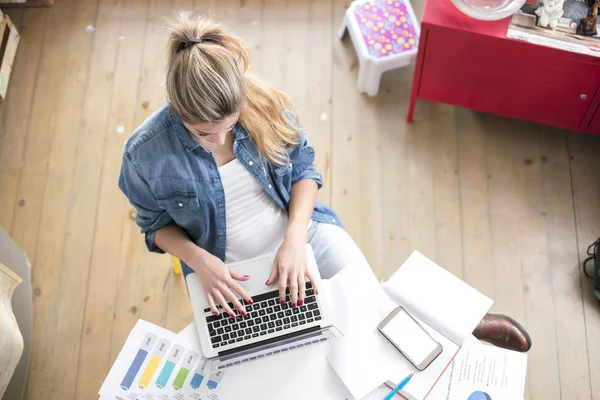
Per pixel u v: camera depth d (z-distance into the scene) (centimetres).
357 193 230
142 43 258
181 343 138
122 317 212
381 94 248
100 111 245
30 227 225
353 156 236
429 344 134
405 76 252
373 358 133
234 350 135
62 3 265
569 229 222
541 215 224
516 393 134
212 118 118
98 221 226
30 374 203
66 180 233
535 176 231
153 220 153
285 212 162
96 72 252
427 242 221
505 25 192
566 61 192
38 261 220
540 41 189
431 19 194
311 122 243
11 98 247
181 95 116
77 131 241
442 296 143
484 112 243
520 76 204
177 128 134
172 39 120
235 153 143
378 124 242
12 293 195
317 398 131
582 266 216
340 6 264
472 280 215
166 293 215
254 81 139
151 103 246
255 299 139
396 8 244
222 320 137
